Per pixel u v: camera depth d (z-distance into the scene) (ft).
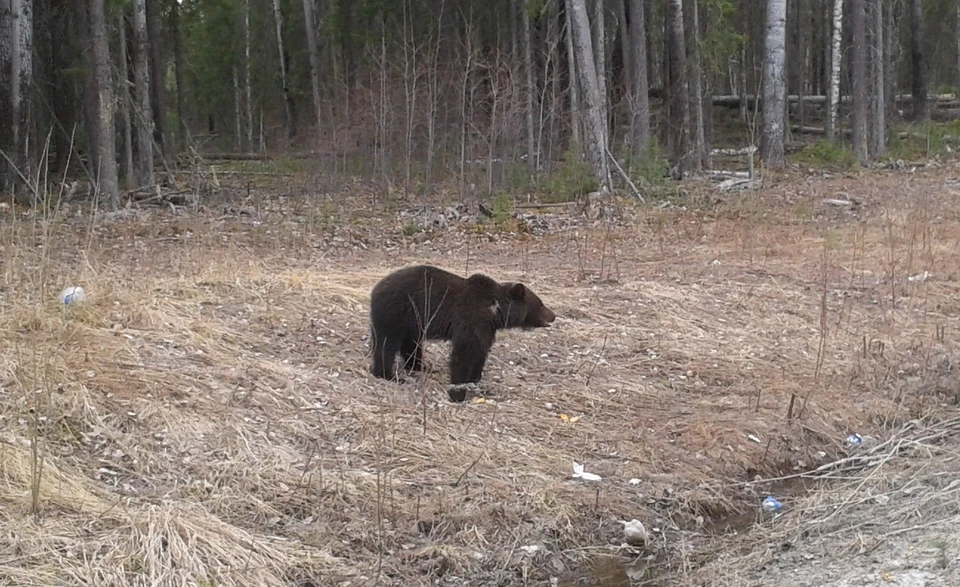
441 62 79.77
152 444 19.94
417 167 71.31
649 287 36.04
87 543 16.07
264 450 20.29
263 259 38.58
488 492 19.70
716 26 79.77
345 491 19.10
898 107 125.29
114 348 23.89
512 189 60.54
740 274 38.68
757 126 101.65
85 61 59.67
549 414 23.99
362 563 17.13
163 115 82.38
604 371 27.25
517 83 70.85
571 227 51.01
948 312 33.60
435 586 16.85
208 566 16.02
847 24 124.88
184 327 26.35
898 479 20.47
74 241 39.86
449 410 23.30
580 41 59.82
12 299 26.58
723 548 18.58
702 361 28.43
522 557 17.92
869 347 29.63
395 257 42.01
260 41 127.34
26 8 54.54
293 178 69.10
